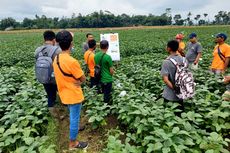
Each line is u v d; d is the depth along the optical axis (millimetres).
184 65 2492
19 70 5039
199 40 12477
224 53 3855
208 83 3523
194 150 2096
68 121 2996
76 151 2318
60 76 2158
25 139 2170
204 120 2580
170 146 2053
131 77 4355
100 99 3162
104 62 3080
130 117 2529
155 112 2461
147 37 16172
